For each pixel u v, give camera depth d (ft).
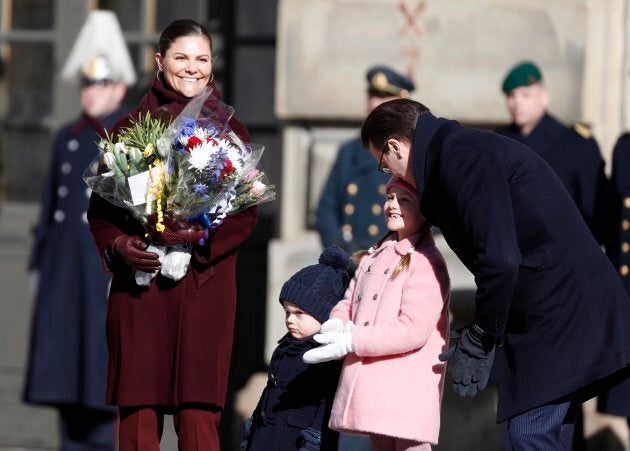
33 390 105.60
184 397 68.49
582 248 67.36
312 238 105.81
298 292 70.95
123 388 68.85
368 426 66.54
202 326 68.95
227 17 117.60
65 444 107.55
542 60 103.40
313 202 105.19
